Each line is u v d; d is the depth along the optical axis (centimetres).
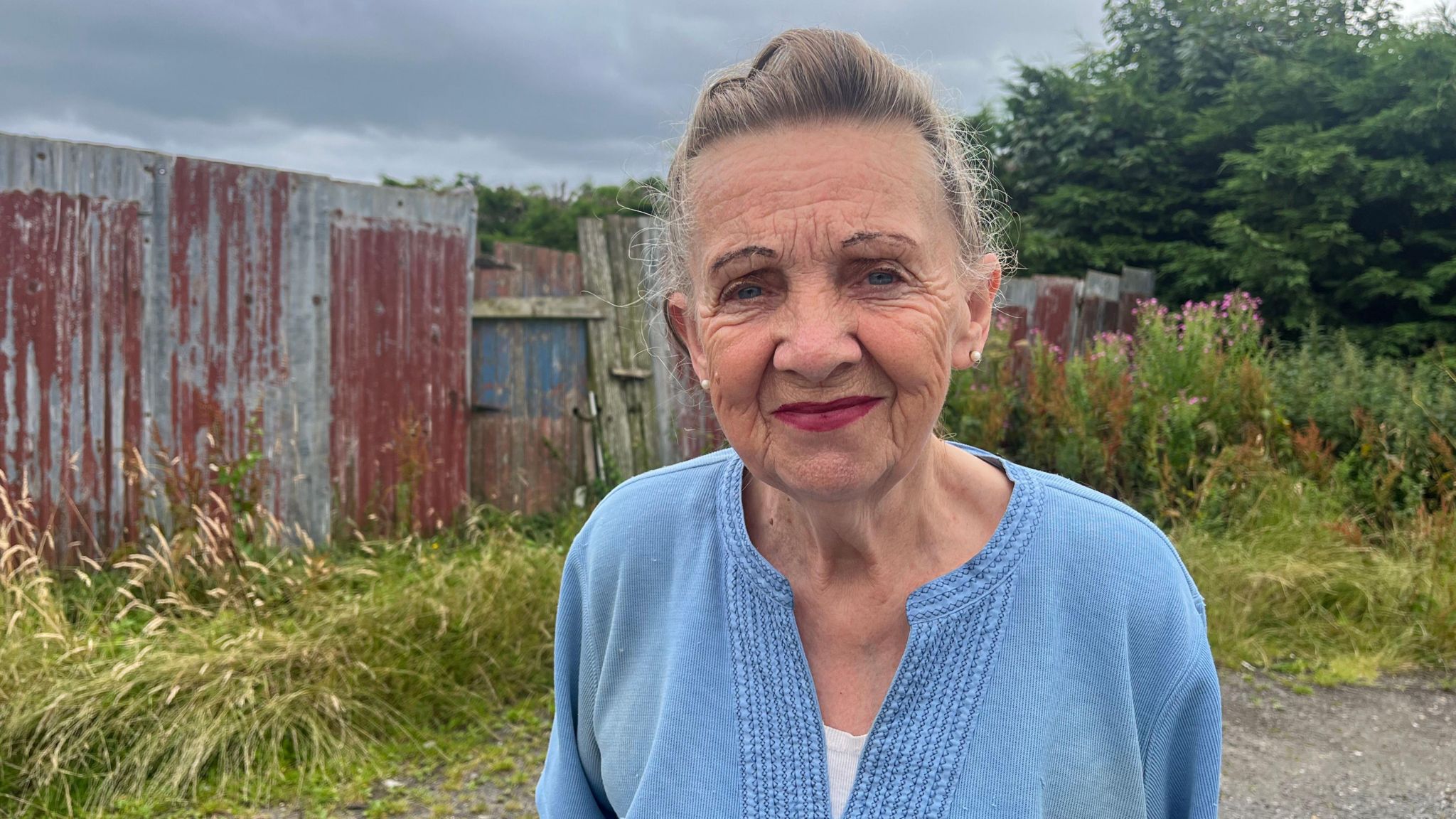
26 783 303
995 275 105
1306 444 578
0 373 436
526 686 377
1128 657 94
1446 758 343
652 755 101
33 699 324
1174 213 1031
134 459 463
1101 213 1037
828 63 86
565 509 598
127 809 296
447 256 547
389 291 530
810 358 83
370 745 334
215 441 444
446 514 555
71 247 447
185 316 476
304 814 297
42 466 447
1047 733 91
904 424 89
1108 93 1046
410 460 512
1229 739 355
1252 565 475
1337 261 864
